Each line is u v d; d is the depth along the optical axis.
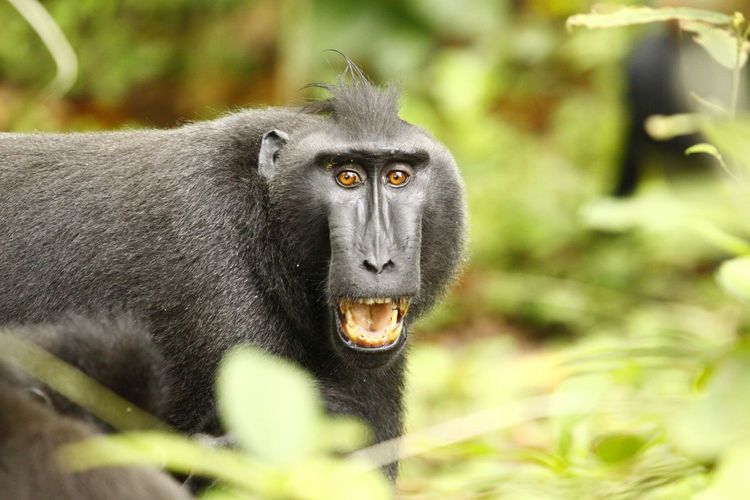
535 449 13.16
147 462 7.09
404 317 11.52
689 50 20.59
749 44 9.47
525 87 29.06
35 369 8.19
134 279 11.38
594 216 10.05
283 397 5.38
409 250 11.22
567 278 24.00
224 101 25.27
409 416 16.42
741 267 8.17
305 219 11.56
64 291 11.59
